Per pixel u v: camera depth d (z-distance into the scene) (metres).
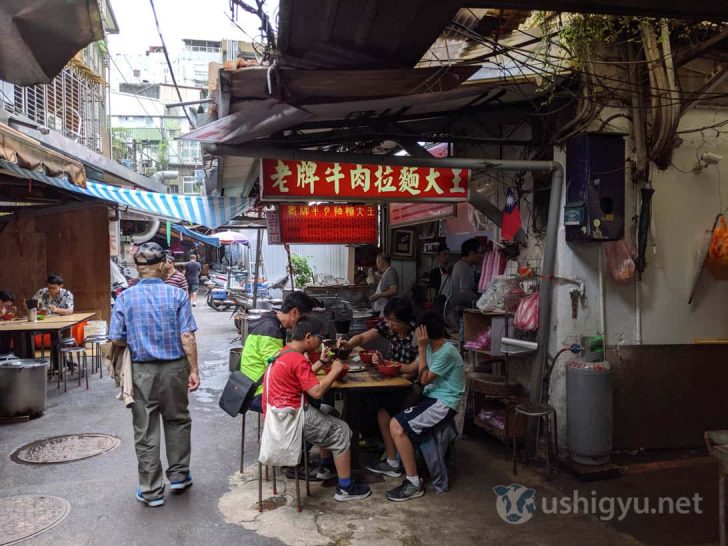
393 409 4.43
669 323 4.89
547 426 4.31
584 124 4.41
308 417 3.77
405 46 2.98
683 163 4.87
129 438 5.14
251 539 3.37
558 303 4.61
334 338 6.51
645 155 4.62
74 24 2.79
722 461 2.67
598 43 4.40
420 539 3.40
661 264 4.84
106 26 13.34
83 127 11.55
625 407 4.78
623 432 4.78
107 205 9.03
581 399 4.35
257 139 4.19
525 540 3.39
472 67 3.18
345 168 4.57
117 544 3.30
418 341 4.19
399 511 3.76
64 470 4.39
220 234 18.09
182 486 4.02
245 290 13.96
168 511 3.72
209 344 10.48
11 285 9.20
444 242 7.75
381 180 4.62
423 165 4.25
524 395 4.83
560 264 4.59
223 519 3.62
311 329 3.79
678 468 4.52
